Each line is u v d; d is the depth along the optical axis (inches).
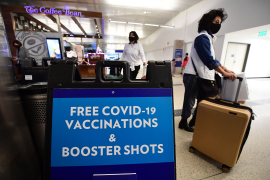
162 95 21.2
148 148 20.6
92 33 447.8
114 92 20.4
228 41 212.7
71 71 20.1
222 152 37.9
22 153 25.0
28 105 29.5
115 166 19.9
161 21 337.4
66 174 19.2
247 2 169.5
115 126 20.2
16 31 101.3
